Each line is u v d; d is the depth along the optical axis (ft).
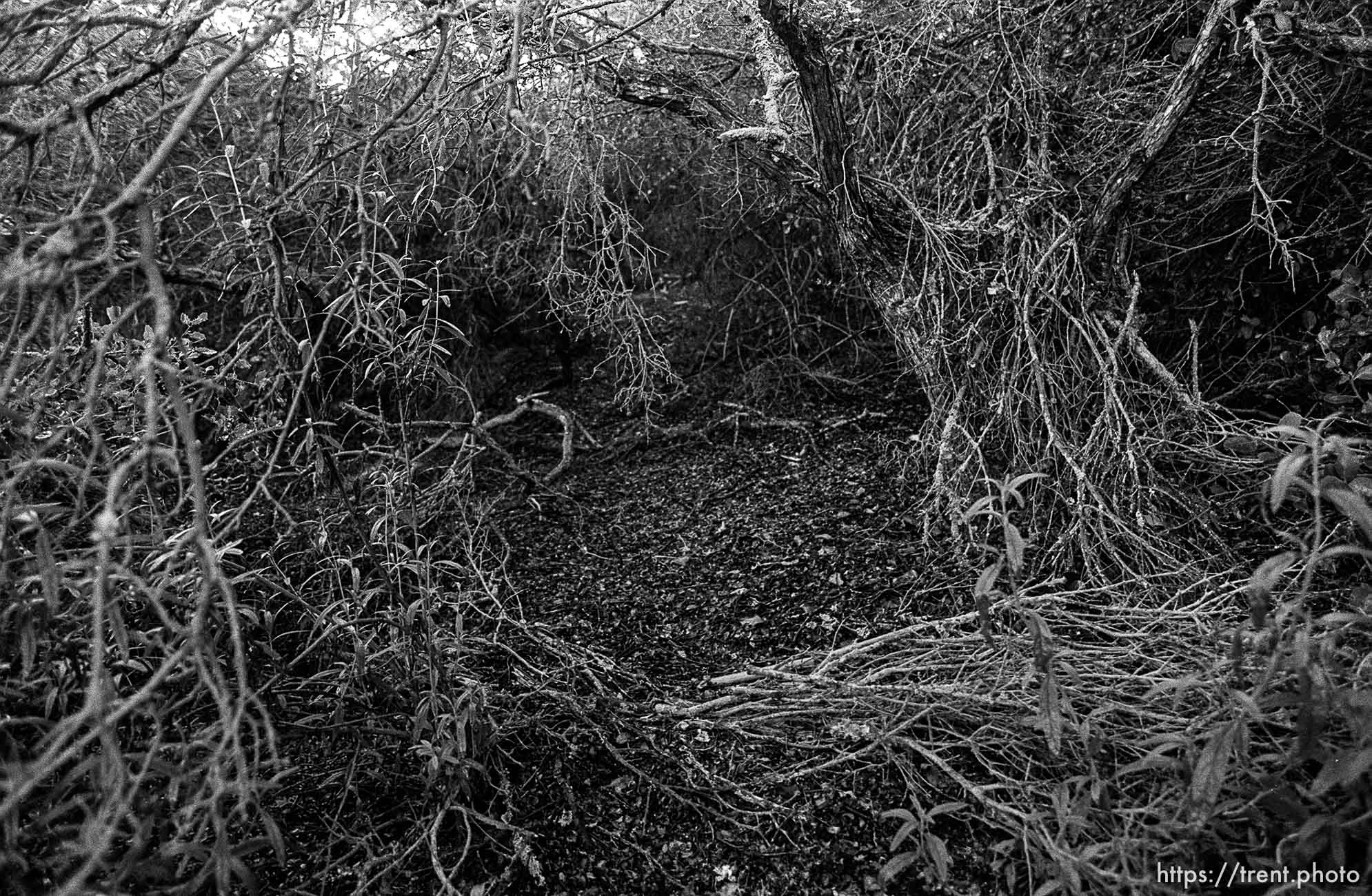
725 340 12.57
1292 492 6.91
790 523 9.07
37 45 5.81
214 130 8.29
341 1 6.57
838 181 8.21
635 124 11.74
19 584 4.45
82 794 4.21
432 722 5.65
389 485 6.37
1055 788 5.01
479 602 8.14
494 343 13.32
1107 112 8.70
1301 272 8.57
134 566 4.86
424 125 6.70
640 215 12.59
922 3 9.50
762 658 7.16
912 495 8.99
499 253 11.38
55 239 3.57
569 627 7.90
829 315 12.55
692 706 6.50
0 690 4.31
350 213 7.59
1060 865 4.50
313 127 6.13
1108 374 7.55
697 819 5.65
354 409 6.69
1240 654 4.37
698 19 10.85
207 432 7.48
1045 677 4.91
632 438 11.51
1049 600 6.61
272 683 5.23
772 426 11.25
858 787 5.68
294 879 5.24
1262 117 7.63
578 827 5.62
